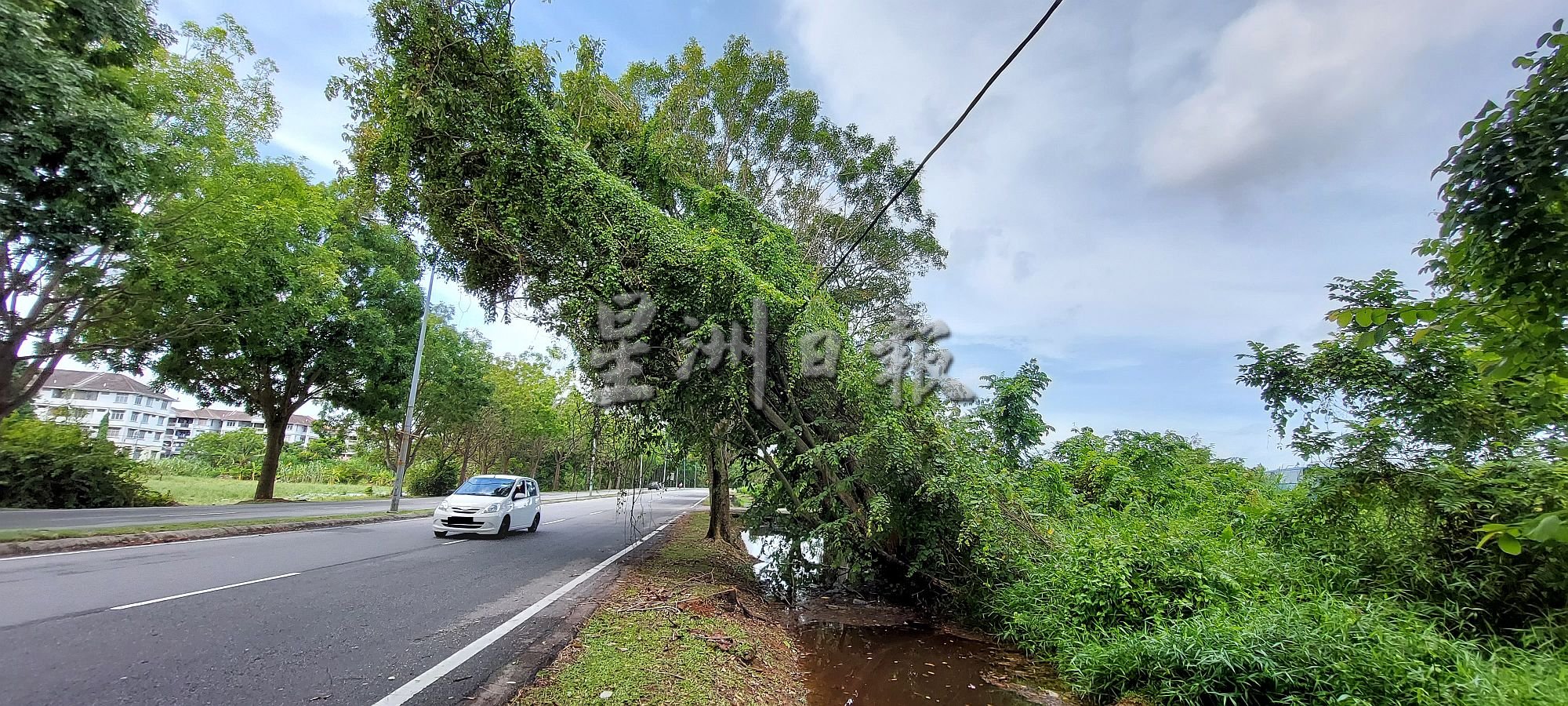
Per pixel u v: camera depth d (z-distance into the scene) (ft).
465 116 32.65
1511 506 20.71
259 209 54.24
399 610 21.68
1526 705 14.35
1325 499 25.85
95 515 49.83
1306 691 17.02
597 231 31.96
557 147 33.06
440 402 104.32
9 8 29.07
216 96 52.34
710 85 57.21
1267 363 28.37
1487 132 9.26
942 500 30.27
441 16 31.48
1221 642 18.63
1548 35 9.05
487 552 37.78
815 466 33.53
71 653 15.11
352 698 13.56
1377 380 24.99
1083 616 24.06
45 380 52.60
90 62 40.75
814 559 38.55
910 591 34.04
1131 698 19.44
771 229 42.75
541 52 35.24
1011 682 22.13
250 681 14.17
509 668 16.07
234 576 25.72
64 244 36.11
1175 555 24.16
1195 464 52.39
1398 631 17.98
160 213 49.01
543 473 186.19
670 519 74.08
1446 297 10.44
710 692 15.42
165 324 56.59
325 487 136.15
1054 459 50.52
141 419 220.23
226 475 161.27
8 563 26.37
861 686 20.93
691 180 45.09
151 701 12.66
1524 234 9.05
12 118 30.99
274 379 80.07
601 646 18.08
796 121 58.59
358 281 79.82
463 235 37.58
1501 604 20.59
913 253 66.69
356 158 39.86
